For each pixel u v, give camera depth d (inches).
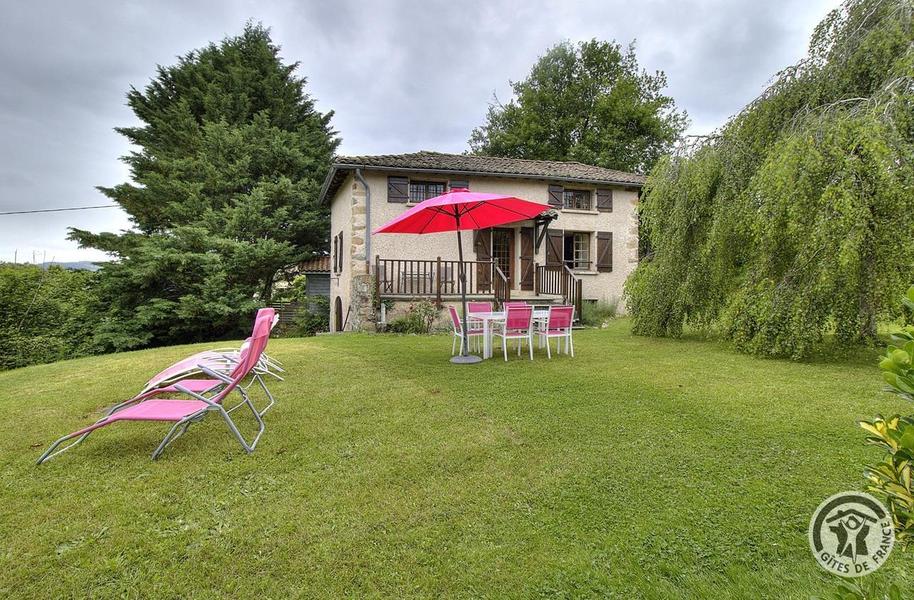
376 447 122.1
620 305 549.6
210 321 561.3
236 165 637.3
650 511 86.9
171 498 95.0
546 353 274.1
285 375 211.6
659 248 319.3
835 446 114.5
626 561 72.5
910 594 59.5
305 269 678.5
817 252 206.8
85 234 633.6
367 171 454.9
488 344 257.4
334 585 68.6
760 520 82.0
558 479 101.3
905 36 222.7
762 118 278.4
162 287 561.0
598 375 205.5
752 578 67.0
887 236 191.0
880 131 189.2
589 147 907.4
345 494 96.3
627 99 890.1
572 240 565.0
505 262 523.5
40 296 536.4
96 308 558.3
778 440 120.0
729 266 280.7
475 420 143.8
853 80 245.3
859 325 209.0
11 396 179.8
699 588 65.7
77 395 178.9
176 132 665.0
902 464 41.7
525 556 74.7
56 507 90.9
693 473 102.2
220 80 743.7
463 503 92.0
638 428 132.8
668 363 232.1
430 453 117.6
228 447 123.0
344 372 217.6
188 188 605.6
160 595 66.8
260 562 74.0
